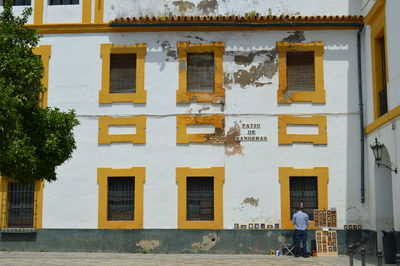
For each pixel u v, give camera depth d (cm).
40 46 1997
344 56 1958
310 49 1959
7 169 1237
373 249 1848
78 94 1973
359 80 1942
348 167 1909
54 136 1300
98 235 1906
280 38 1966
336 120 1933
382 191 1812
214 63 1967
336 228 1877
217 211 1894
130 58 2002
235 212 1895
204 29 1973
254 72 1955
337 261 1688
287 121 1931
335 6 1986
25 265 1570
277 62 1958
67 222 1919
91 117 1962
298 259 1744
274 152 1919
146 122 1948
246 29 1967
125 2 2016
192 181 1934
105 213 1916
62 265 1570
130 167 1933
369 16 1844
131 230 1903
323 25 1950
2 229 1917
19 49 1252
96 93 1972
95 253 1880
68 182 1936
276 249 1872
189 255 1841
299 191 1923
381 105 1800
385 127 1695
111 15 2006
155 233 1897
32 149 1241
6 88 1174
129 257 1778
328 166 1911
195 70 1986
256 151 1920
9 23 1297
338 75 1950
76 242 1908
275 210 1892
